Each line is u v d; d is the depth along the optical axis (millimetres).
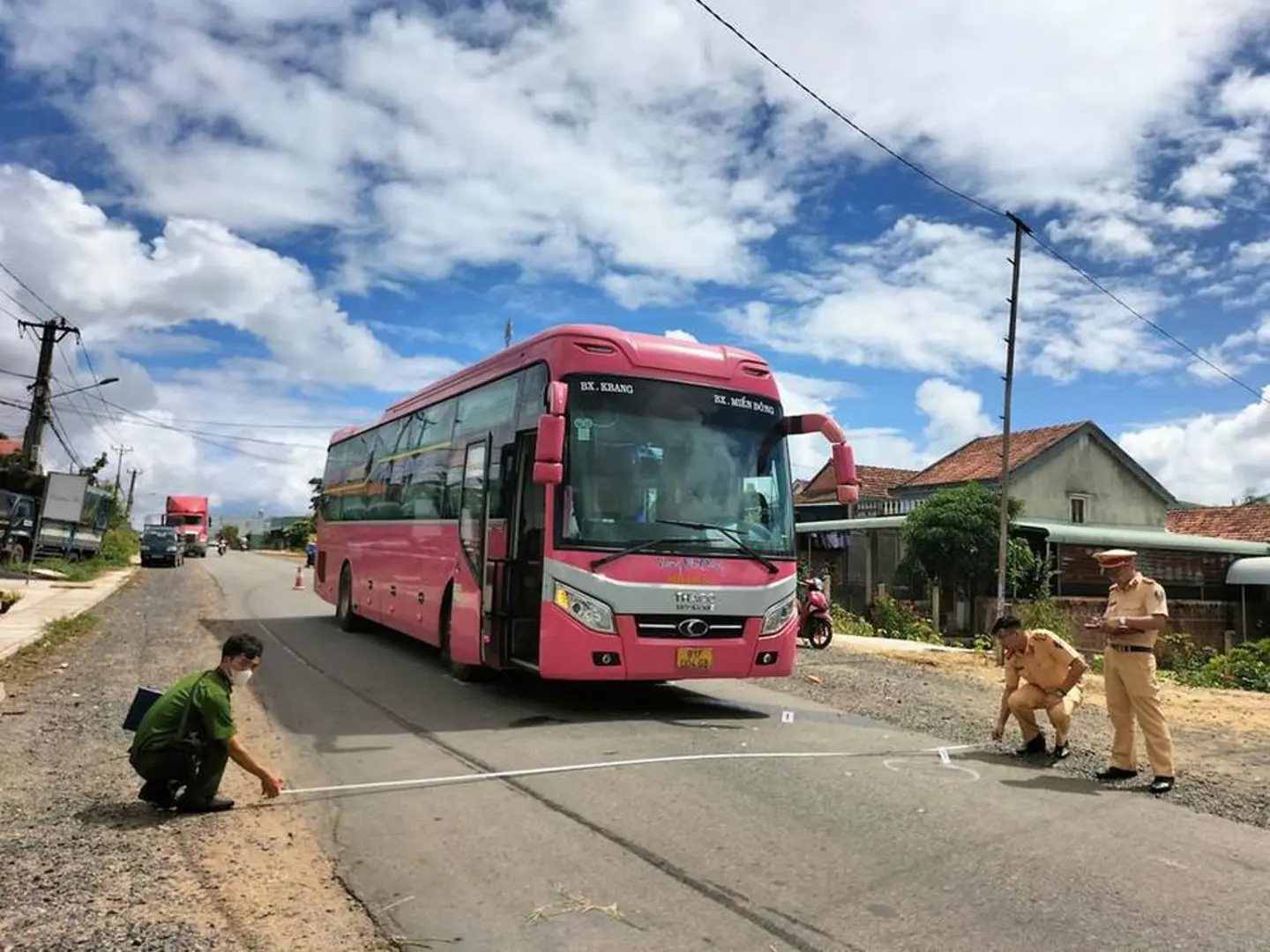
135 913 4207
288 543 87188
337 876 4785
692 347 9477
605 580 8375
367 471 15789
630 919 4266
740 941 4031
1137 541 27016
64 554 34906
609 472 8680
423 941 4031
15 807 5785
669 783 6543
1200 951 3986
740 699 10367
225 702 5781
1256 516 37375
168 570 40344
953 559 23859
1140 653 6859
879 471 40906
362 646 14391
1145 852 5293
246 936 4035
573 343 8914
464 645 10438
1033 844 5371
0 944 3828
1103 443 34594
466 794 6254
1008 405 19688
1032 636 7809
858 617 24328
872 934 4105
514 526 9352
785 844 5289
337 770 6922
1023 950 3967
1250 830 5801
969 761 7523
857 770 7027
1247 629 28500
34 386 34531
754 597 8961
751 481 9344
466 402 11250
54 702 9461
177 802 5852
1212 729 9383
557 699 9930
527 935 4086
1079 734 8859
